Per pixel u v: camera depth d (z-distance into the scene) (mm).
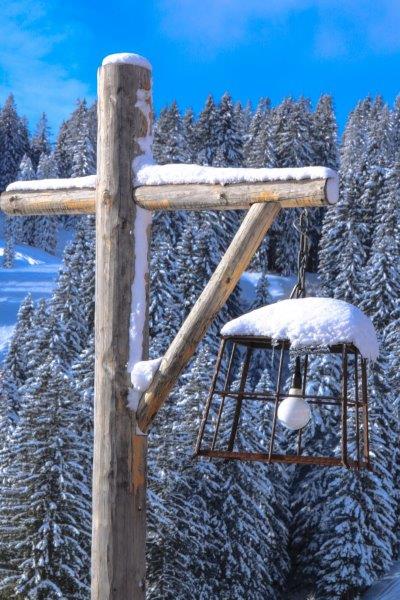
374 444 38906
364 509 37844
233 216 70688
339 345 5094
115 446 4652
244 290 78312
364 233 73125
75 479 30891
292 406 4953
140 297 4844
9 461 33531
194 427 36719
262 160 86250
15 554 30094
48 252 102938
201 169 4723
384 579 37500
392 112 124125
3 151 127812
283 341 5027
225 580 35500
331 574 37312
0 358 65188
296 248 83312
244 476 36406
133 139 4922
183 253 63000
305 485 41062
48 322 54062
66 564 29203
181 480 35031
